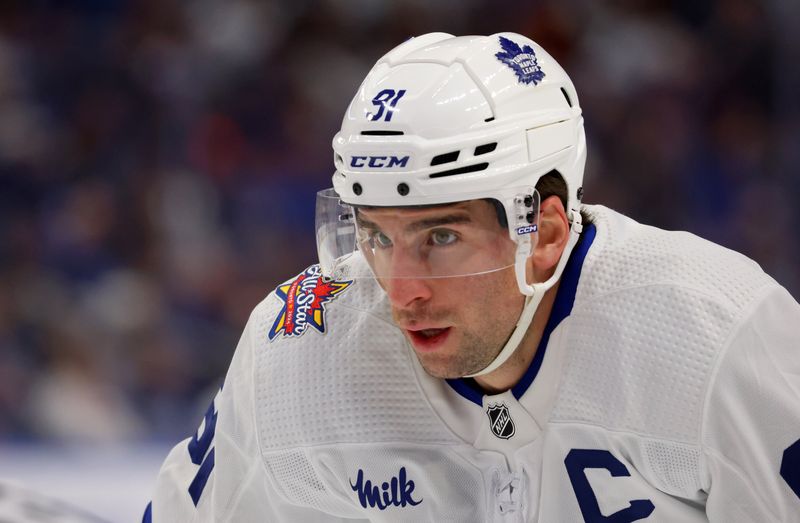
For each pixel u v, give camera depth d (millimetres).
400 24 21438
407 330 5520
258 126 20094
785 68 19141
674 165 18969
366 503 6195
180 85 20016
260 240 18859
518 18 20812
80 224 18344
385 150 5184
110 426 15758
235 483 6496
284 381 6223
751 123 19203
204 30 20828
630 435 5520
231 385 6500
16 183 18781
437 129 5160
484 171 5207
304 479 6293
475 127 5207
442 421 6020
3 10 20297
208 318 17812
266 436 6270
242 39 20781
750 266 5711
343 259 5969
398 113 5215
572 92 5805
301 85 20562
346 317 6195
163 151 19406
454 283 5352
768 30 19422
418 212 5211
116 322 17250
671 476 5523
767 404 5262
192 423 16016
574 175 5684
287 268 18656
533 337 5754
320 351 6176
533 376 5789
